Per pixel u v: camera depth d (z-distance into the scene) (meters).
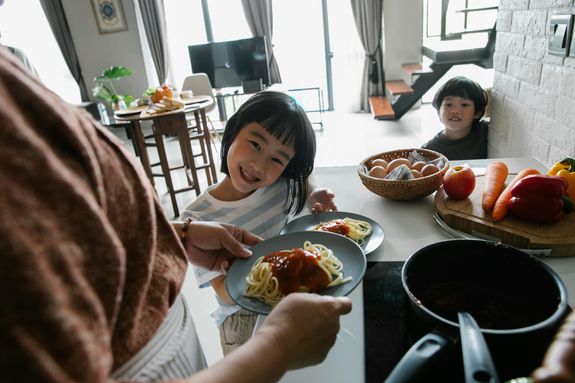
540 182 0.84
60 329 0.25
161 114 3.14
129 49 6.11
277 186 1.18
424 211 1.06
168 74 6.15
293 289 0.67
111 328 0.32
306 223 1.02
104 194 0.34
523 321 0.57
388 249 0.88
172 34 6.03
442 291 0.65
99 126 0.40
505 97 1.64
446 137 2.08
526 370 0.47
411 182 1.03
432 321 0.51
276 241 0.82
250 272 0.74
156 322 0.41
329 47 6.00
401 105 4.98
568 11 1.08
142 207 0.40
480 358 0.39
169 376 0.45
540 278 0.59
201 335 1.74
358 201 1.16
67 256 0.27
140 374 0.41
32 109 0.30
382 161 1.23
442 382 0.46
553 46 1.17
